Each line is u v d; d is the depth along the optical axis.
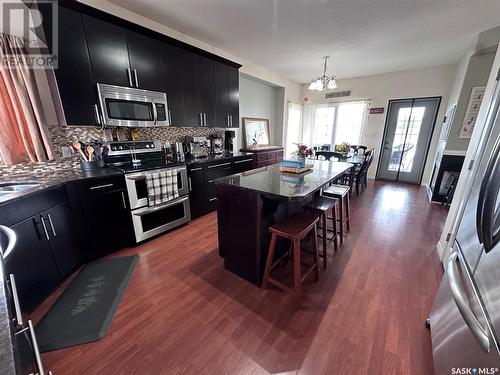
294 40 3.16
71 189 1.92
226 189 1.79
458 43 3.24
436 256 2.20
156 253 2.30
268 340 1.34
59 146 2.20
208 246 2.44
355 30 2.84
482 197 0.87
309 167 2.30
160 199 2.52
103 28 2.10
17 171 2.00
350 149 4.85
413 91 4.80
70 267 1.92
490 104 1.56
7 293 0.57
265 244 1.80
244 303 1.63
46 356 1.25
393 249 2.34
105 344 1.32
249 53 3.72
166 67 2.67
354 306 1.59
